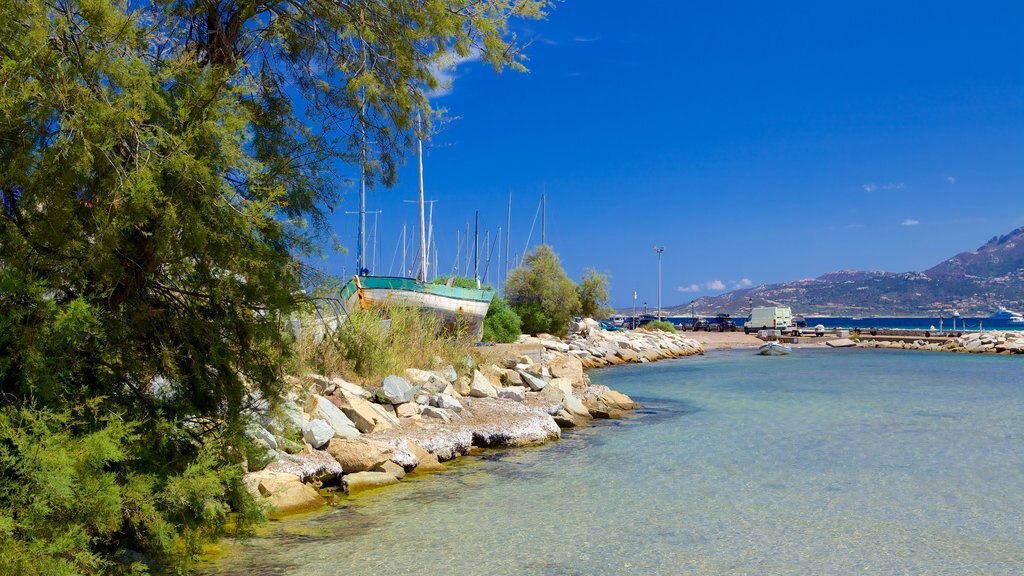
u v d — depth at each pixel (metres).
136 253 6.14
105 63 5.38
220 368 6.99
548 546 7.85
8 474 5.07
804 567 7.21
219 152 6.09
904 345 69.81
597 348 48.31
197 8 6.62
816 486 11.01
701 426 17.86
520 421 15.55
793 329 89.69
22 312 5.27
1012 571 7.12
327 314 7.84
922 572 7.09
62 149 5.18
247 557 7.36
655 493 10.49
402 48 7.79
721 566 7.22
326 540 7.98
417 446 12.48
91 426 5.75
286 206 6.89
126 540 6.49
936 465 12.74
